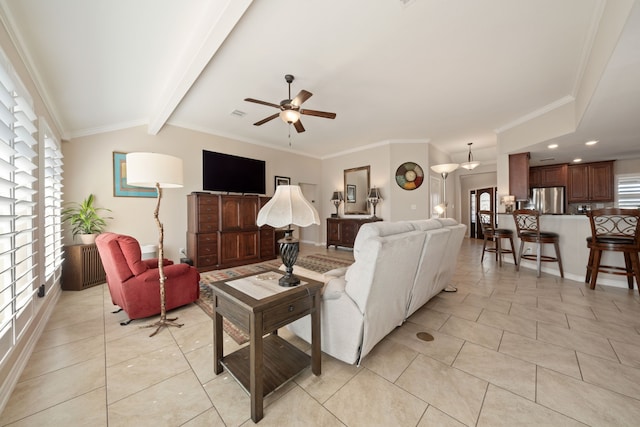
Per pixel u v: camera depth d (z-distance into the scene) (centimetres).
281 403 127
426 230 208
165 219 403
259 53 233
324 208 687
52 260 240
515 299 265
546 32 211
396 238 148
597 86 213
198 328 210
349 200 626
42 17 158
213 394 134
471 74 277
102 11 161
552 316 223
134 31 185
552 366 154
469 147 615
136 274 215
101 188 349
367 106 363
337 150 634
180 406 126
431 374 149
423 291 216
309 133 491
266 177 559
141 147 381
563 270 347
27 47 178
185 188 425
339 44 223
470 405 125
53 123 273
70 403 127
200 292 296
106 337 193
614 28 165
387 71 269
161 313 212
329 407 125
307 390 137
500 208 455
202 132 448
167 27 186
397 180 547
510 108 373
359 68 262
